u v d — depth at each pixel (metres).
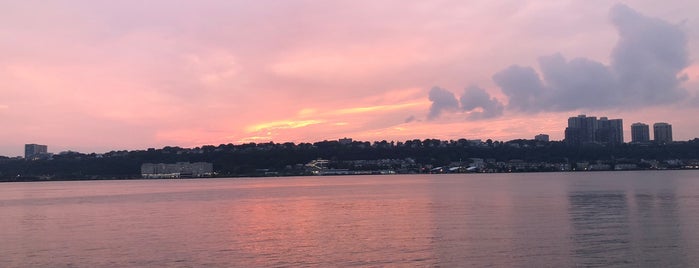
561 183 155.62
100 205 92.25
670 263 33.44
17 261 37.47
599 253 36.56
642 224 49.72
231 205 86.12
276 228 52.47
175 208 81.75
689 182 145.00
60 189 191.12
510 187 134.25
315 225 54.28
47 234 50.81
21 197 128.25
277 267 34.41
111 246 42.72
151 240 45.50
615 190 108.12
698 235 42.78
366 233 47.28
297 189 149.62
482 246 39.66
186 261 36.53
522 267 33.16
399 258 36.09
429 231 47.56
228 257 37.59
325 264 34.94
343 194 114.19
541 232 45.94
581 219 54.88
